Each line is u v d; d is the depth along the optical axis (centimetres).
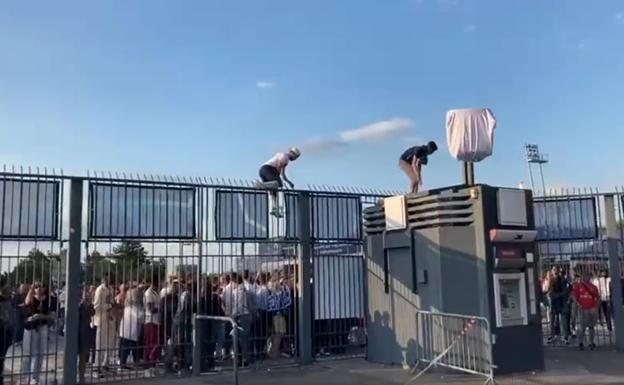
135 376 1144
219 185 1223
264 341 1275
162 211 1160
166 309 1180
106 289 1133
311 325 1303
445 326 1174
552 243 1542
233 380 1092
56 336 1075
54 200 1068
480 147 1238
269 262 1287
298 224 1306
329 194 1349
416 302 1231
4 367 1069
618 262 1470
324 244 1336
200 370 1170
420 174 1370
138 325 1159
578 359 1314
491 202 1173
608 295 1494
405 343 1247
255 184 1265
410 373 1165
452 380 1089
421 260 1227
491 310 1136
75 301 1072
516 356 1149
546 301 1548
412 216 1253
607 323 1520
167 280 1183
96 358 1130
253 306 1259
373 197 1395
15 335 1051
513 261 1170
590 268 1508
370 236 1357
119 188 1120
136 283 1161
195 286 1198
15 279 1047
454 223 1186
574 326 1516
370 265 1350
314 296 1315
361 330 1370
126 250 1149
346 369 1216
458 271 1170
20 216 1038
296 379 1118
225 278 1231
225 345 1226
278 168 1306
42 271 1064
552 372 1158
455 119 1255
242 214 1247
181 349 1180
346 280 1360
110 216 1106
